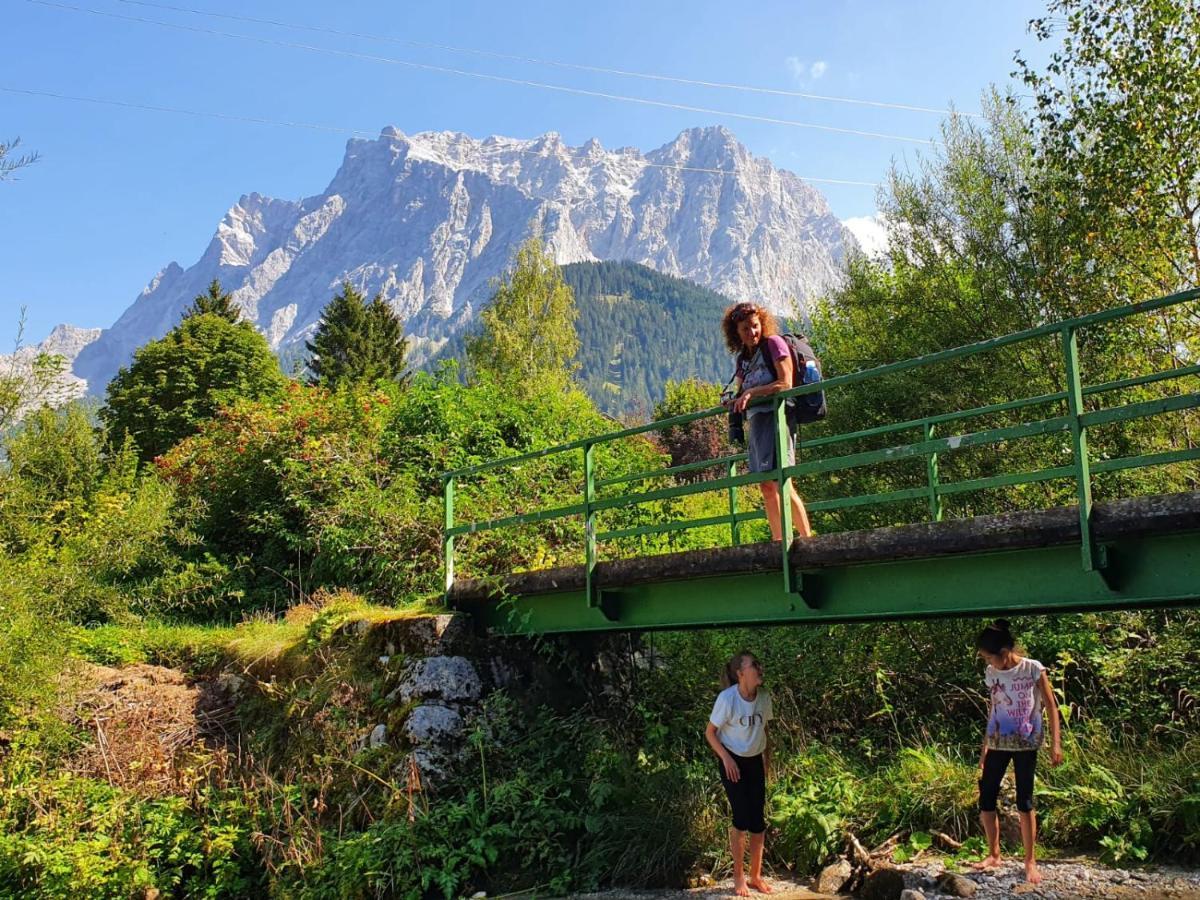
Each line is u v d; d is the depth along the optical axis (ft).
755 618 24.54
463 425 53.26
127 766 32.86
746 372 24.91
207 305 136.77
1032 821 22.49
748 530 54.49
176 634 42.75
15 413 38.06
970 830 26.03
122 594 45.47
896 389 44.57
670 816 27.14
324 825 30.04
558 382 121.19
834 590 22.84
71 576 39.37
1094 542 17.97
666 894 25.04
